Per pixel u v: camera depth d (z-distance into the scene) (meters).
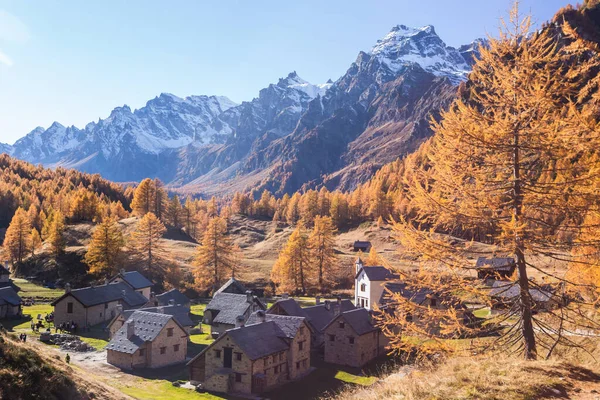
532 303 17.30
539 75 16.33
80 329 67.69
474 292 17.47
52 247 112.31
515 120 16.66
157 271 105.00
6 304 73.50
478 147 16.91
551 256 16.75
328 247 107.12
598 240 15.76
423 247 17.75
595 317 20.19
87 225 143.25
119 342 52.03
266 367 45.44
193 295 100.44
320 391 44.00
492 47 17.75
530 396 13.21
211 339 64.38
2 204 177.75
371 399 15.63
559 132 15.54
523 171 17.47
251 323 54.06
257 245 166.00
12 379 22.16
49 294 94.12
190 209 171.75
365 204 185.00
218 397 42.41
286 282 103.00
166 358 52.88
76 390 25.14
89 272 100.88
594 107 15.66
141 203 155.88
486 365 15.84
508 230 17.08
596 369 15.22
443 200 17.69
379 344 55.44
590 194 15.59
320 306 65.62
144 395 40.66
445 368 16.53
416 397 14.32
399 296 18.73
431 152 18.72
